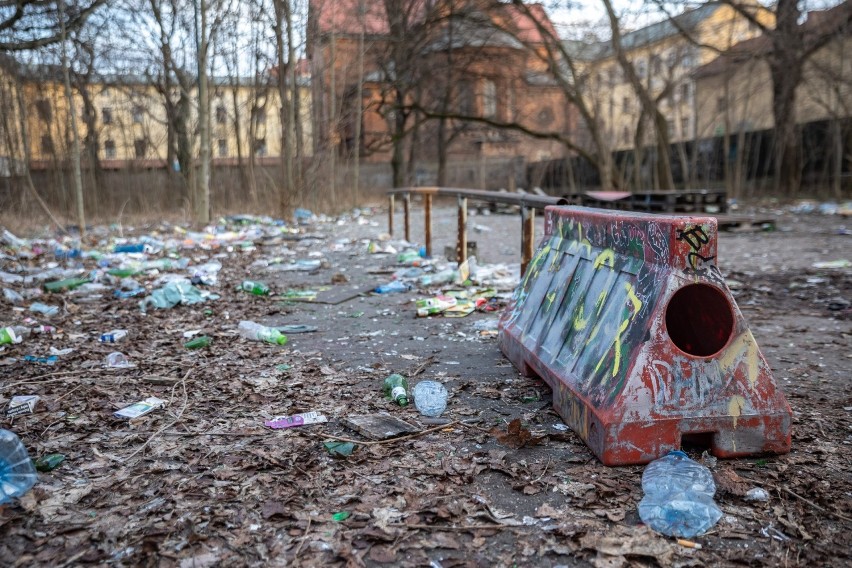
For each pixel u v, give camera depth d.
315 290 7.81
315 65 24.02
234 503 2.63
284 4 20.22
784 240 12.88
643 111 27.19
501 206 21.28
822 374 4.32
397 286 7.60
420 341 5.25
